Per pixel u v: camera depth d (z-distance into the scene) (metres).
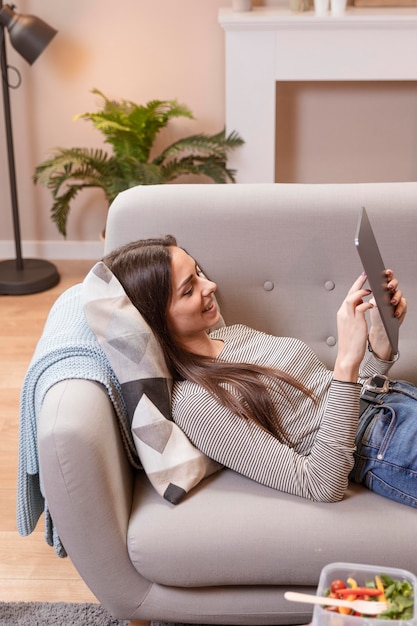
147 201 1.98
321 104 3.93
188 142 3.69
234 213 1.97
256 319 2.00
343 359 1.57
